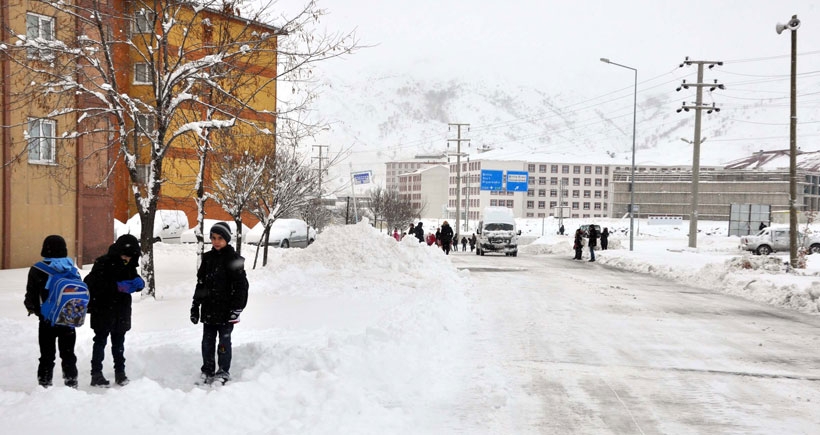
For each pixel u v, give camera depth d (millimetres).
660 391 7660
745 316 14266
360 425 5750
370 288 15445
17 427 5113
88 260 23641
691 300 17172
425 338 9734
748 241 42125
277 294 14695
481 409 6773
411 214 88312
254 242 33406
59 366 7820
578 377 8258
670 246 49125
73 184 22344
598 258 36031
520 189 81188
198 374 7742
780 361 9453
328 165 25438
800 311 15453
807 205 119750
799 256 24859
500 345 10156
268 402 6219
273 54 15828
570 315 13641
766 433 6199
